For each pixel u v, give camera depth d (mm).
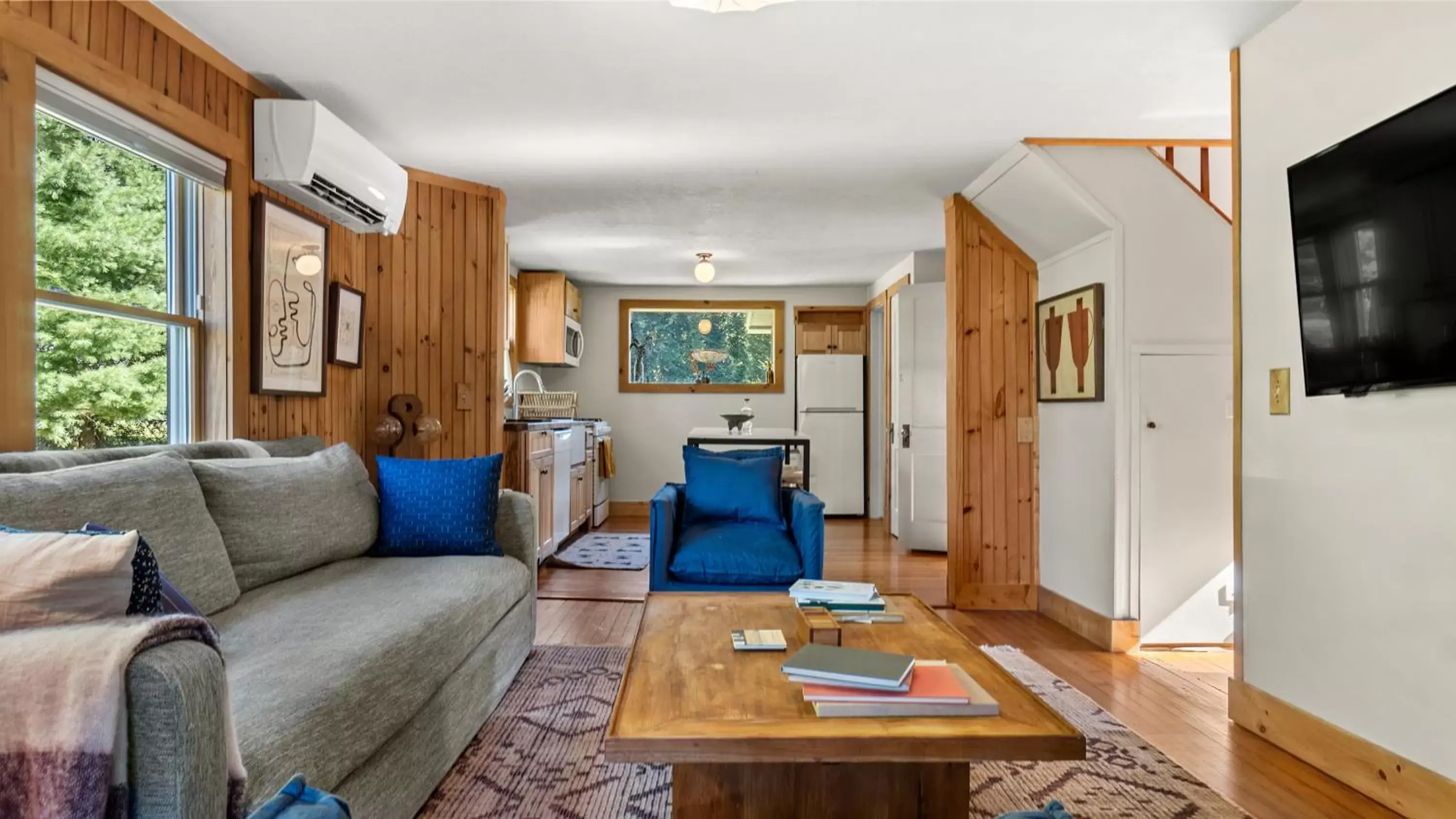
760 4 2154
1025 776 2180
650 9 2342
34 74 1905
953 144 3537
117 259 2332
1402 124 1865
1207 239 3502
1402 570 1970
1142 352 3459
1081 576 3758
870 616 2139
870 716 1427
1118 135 3389
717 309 7852
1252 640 2533
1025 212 3963
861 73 2787
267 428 2959
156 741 938
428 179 3996
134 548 1044
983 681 1621
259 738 1264
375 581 2344
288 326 3061
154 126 2355
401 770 1795
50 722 901
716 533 3324
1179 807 2004
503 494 3109
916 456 5754
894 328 6234
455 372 4105
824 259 6312
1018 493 4305
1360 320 2016
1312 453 2279
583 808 1963
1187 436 3477
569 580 4684
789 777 1553
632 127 3338
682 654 1817
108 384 2297
